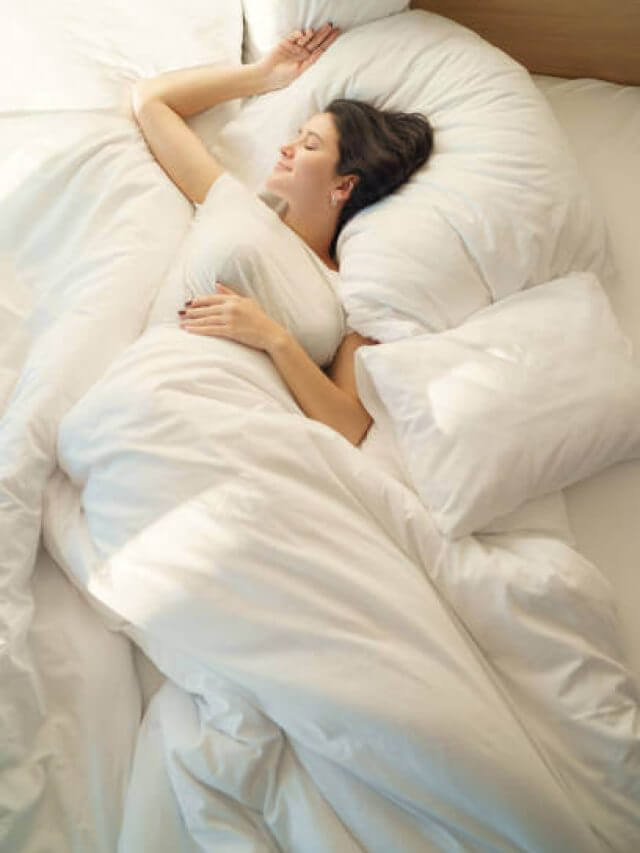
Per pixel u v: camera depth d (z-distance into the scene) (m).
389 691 0.80
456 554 0.94
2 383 1.06
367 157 1.24
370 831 0.77
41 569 0.95
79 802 0.79
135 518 0.89
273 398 1.05
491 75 1.33
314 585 0.85
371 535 0.91
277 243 1.17
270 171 1.38
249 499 0.87
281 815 0.79
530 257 1.17
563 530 1.02
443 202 1.20
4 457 0.93
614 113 1.56
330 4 1.40
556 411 1.01
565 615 0.91
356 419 1.11
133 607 0.86
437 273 1.14
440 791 0.77
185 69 1.46
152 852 0.76
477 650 0.90
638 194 1.41
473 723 0.79
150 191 1.26
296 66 1.44
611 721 0.84
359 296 1.15
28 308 1.14
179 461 0.90
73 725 0.83
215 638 0.83
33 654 0.86
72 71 1.40
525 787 0.78
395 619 0.84
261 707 0.83
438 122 1.33
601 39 1.59
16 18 1.43
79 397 1.02
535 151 1.23
